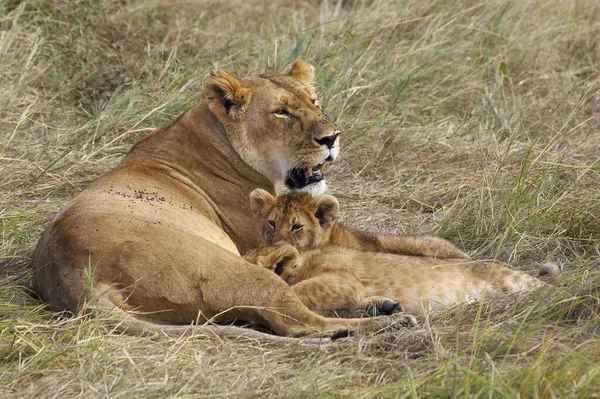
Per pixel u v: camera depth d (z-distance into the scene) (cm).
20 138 1504
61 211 1060
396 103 1708
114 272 946
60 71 1688
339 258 1073
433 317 989
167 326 929
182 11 2012
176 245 961
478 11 1962
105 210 1010
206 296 952
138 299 941
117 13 1883
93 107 1619
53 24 1755
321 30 1862
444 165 1538
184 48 1855
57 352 873
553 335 899
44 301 1011
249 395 810
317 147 1154
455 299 1060
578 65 1934
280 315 952
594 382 779
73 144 1525
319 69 1714
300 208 1113
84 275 949
